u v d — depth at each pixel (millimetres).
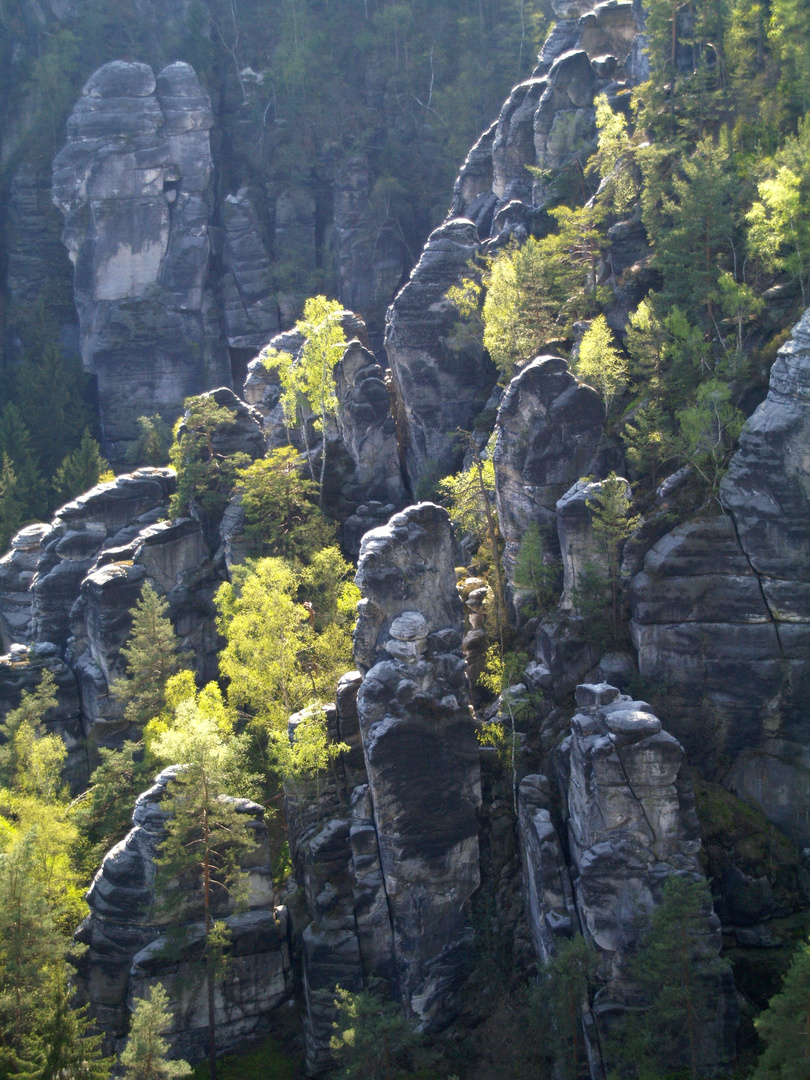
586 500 51562
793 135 68375
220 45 153750
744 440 48688
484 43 149875
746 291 55625
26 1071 38719
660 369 58344
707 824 47312
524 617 55844
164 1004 41594
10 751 60469
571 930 44125
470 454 72000
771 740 49000
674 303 59875
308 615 57125
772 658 48625
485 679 53250
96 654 71188
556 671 51812
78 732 72625
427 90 147500
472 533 64062
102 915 47750
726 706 49312
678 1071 41188
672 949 40125
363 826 48625
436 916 47906
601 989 42656
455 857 48062
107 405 134000
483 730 51562
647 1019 40594
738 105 72812
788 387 47750
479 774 48469
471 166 101938
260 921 47750
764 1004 43812
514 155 94875
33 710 66062
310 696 54656
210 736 46000
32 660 72688
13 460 110375
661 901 42094
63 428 126062
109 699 70188
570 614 52875
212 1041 45750
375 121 145000
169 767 49125
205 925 47125
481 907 48531
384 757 46906
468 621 57062
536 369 55875
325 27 157000
